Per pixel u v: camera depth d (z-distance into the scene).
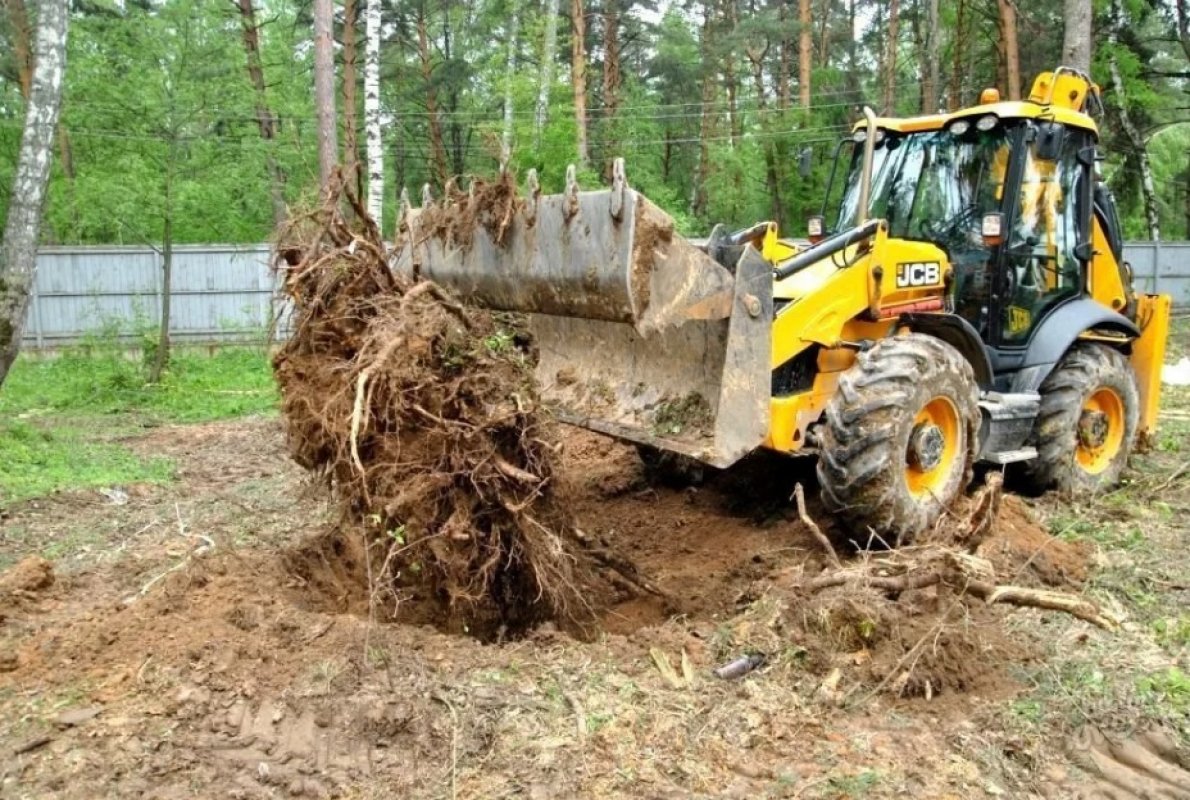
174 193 14.16
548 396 5.67
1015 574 4.92
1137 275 23.38
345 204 5.18
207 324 18.03
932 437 5.27
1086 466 6.93
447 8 27.61
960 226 6.38
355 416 3.82
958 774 3.37
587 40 25.88
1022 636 4.38
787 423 5.26
